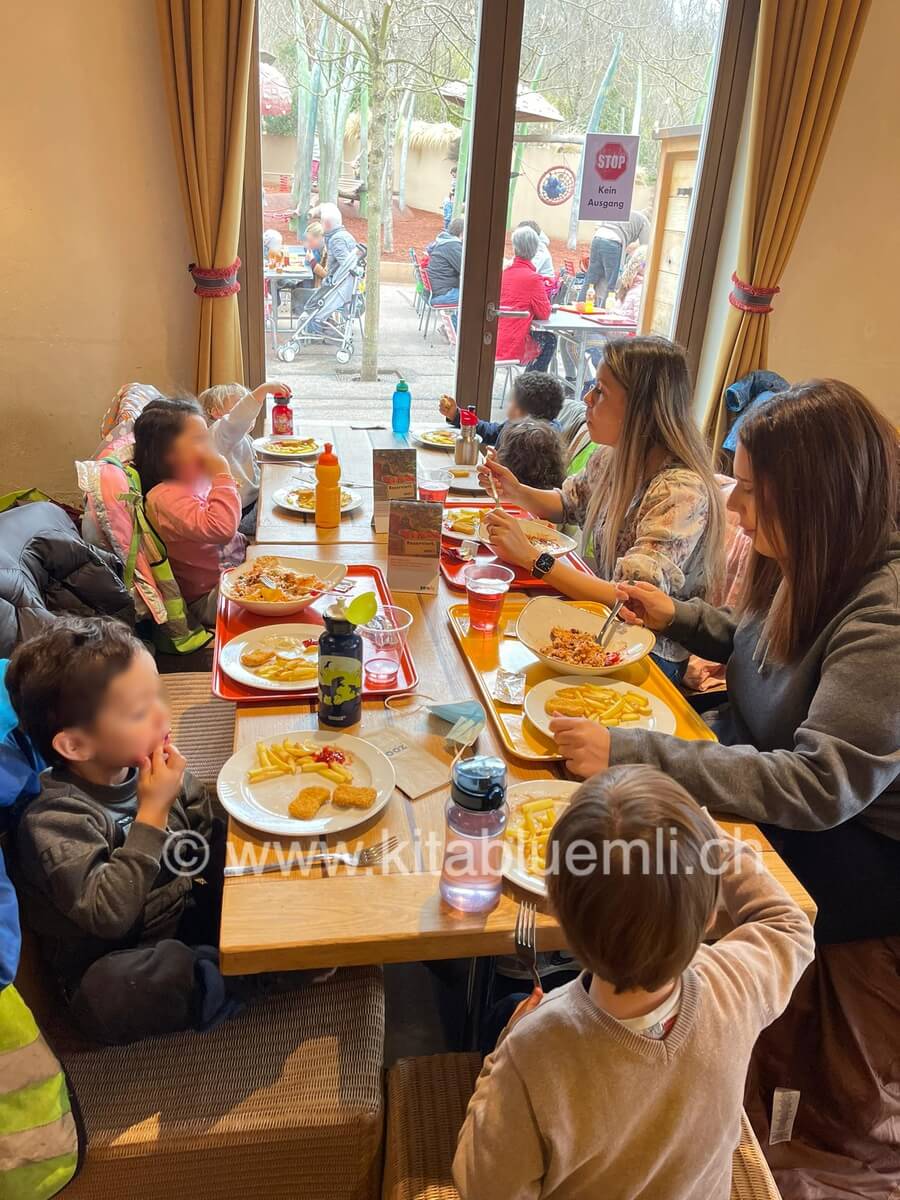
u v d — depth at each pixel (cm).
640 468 207
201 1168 111
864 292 378
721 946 96
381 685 152
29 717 121
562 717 135
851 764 125
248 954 99
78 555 197
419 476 274
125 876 115
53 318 321
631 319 388
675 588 196
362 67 327
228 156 302
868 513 137
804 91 320
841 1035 145
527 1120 83
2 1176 100
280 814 119
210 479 247
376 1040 123
